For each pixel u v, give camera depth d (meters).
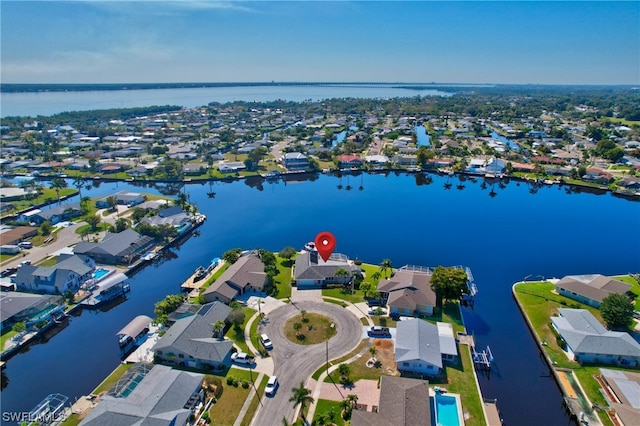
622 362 76.25
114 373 75.12
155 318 92.75
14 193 180.25
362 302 96.44
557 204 183.12
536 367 78.69
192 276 110.81
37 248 130.38
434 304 90.94
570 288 100.12
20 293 99.00
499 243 138.62
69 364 80.50
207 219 163.62
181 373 68.62
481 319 94.31
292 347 80.12
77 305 98.38
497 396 71.50
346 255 125.56
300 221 160.38
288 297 98.81
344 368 71.38
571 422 66.19
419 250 132.50
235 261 116.75
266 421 62.75
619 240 141.50
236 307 90.94
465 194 198.38
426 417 58.69
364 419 57.84
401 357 73.31
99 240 134.12
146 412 59.28
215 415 63.75
